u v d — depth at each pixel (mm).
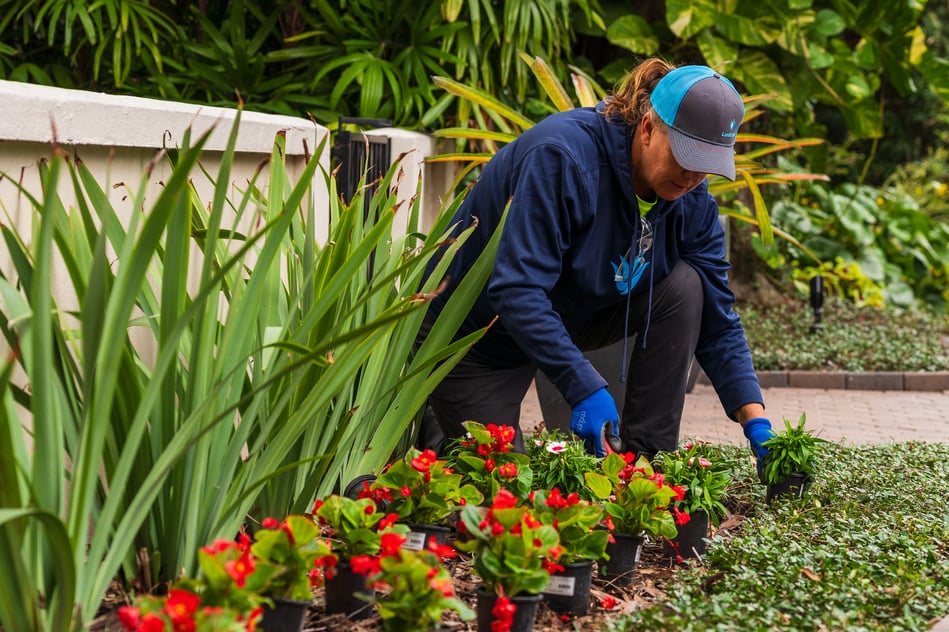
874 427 7840
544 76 7000
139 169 3424
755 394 4168
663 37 10594
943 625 2986
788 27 10086
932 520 4086
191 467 2730
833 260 14375
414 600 2354
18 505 2172
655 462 4133
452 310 3418
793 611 2945
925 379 9695
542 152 3576
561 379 3465
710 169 3385
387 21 8438
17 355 2047
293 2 8430
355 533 2729
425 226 8117
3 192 2850
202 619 1989
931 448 5707
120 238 2869
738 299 12500
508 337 4055
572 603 2924
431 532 3111
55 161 2119
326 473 3332
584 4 8891
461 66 8164
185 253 2514
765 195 13195
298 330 2785
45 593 2438
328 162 4594
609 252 3791
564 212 3578
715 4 10078
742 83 10844
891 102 21953
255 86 8289
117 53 7465
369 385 3332
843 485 4512
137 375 2664
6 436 2109
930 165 18938
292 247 3617
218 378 2691
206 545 2740
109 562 2438
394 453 4008
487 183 3854
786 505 4023
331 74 8633
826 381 9703
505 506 2670
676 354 4066
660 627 2779
